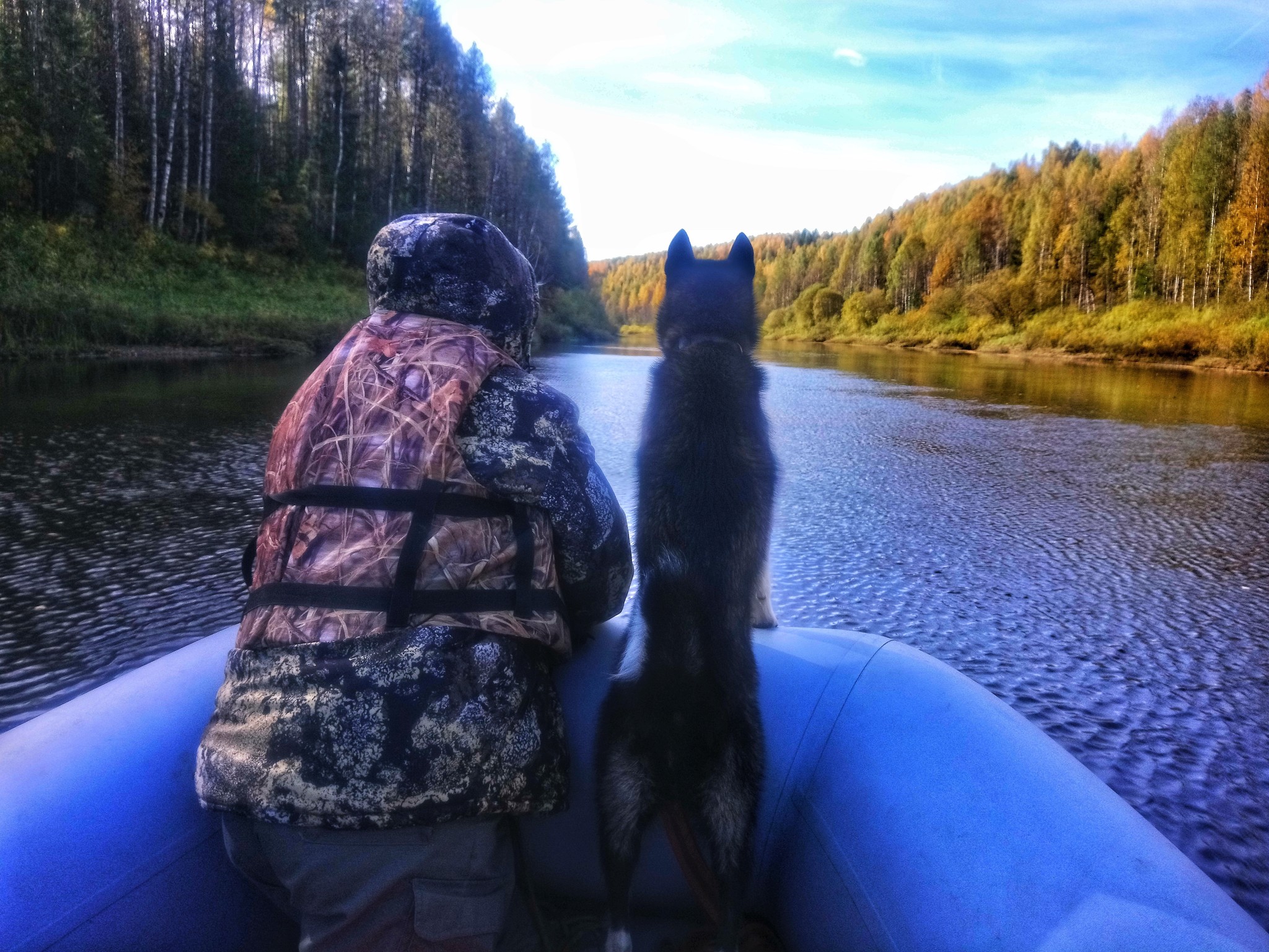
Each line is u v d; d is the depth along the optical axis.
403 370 1.46
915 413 21.64
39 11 35.03
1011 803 1.41
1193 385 32.66
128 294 30.95
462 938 1.38
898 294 99.38
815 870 1.59
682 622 1.58
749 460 1.75
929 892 1.37
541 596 1.51
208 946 1.55
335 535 1.38
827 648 1.85
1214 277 62.84
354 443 1.41
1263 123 61.59
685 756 1.59
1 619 5.95
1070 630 6.50
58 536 7.95
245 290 37.56
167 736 1.67
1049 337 61.50
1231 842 3.91
